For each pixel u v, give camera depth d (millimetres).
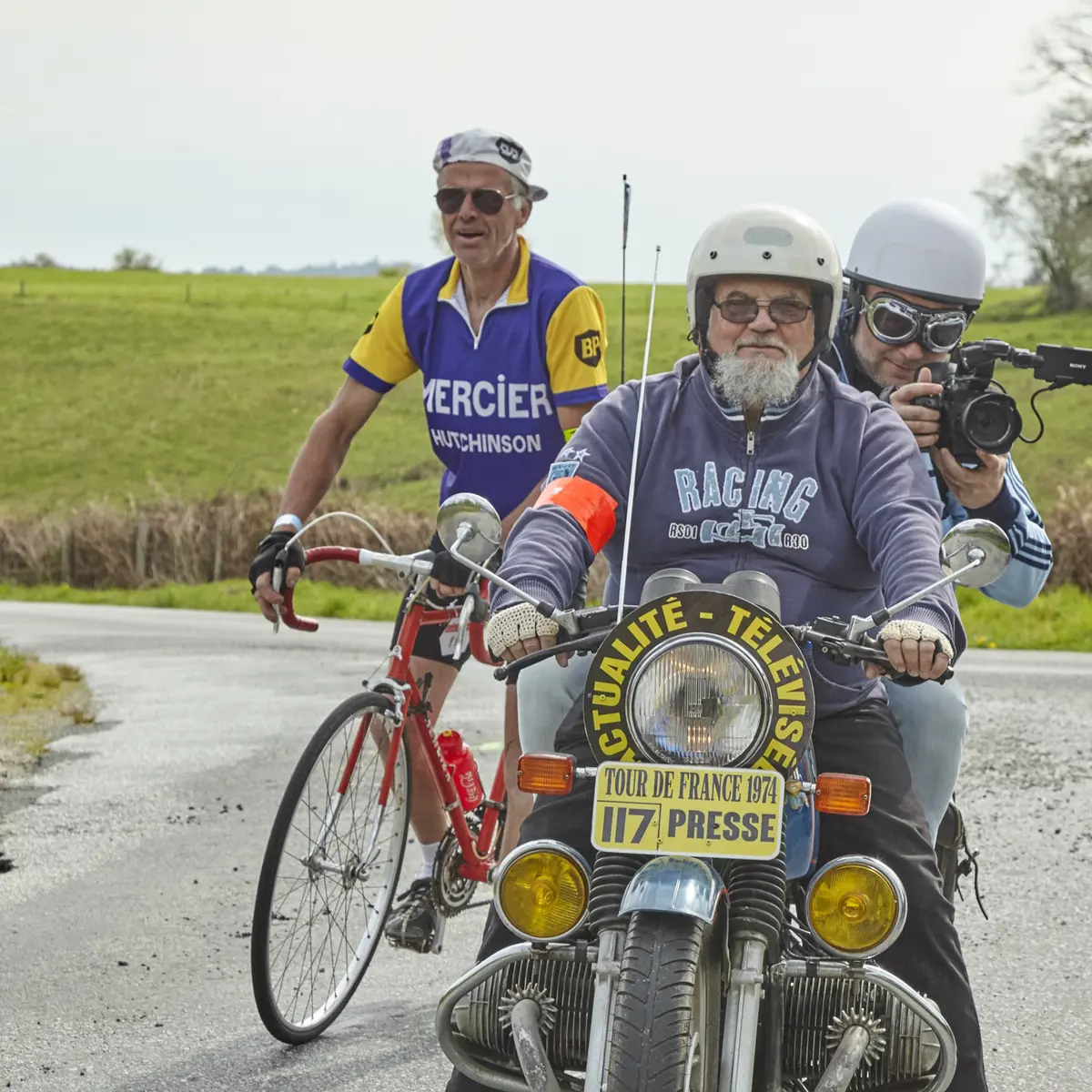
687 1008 4441
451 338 9000
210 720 18219
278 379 113688
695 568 5996
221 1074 7332
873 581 6023
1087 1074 7449
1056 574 41562
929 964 5383
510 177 8688
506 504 9180
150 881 10734
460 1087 5398
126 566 60656
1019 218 122312
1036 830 12461
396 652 8242
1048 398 93125
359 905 8297
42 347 122562
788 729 4707
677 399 6105
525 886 4980
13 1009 8188
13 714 18516
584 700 4781
